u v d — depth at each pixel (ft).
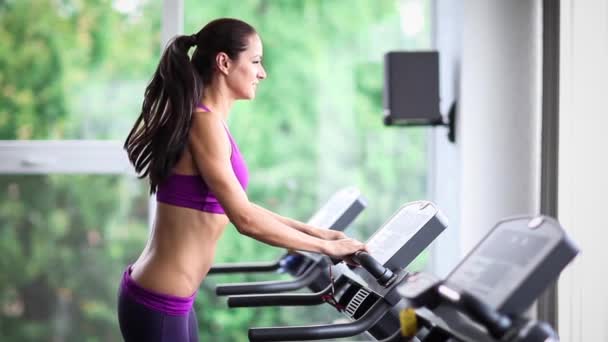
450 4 13.33
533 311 11.87
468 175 12.66
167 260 7.65
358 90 14.64
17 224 13.89
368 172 14.67
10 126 13.88
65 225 13.96
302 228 8.50
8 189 13.85
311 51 14.57
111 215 13.97
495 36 12.61
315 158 14.61
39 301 13.99
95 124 13.98
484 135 12.67
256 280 14.73
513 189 12.68
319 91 14.61
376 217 14.69
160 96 7.98
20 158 13.67
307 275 10.49
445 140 13.62
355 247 7.86
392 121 12.98
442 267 13.79
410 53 12.92
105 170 13.78
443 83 13.74
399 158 14.69
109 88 14.01
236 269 11.10
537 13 12.47
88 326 14.07
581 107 11.30
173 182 7.69
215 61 7.95
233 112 14.52
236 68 8.00
